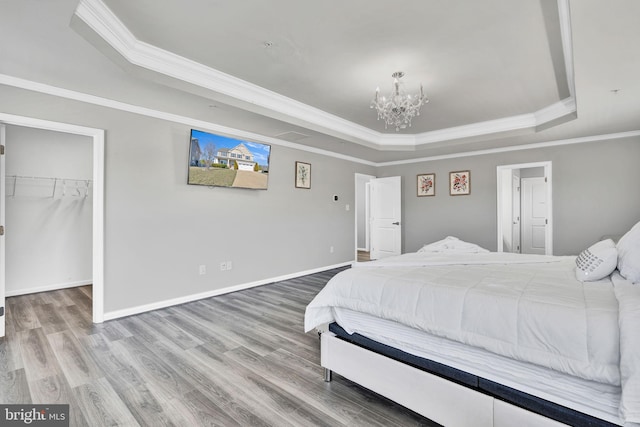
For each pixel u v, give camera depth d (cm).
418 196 621
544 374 132
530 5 197
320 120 424
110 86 281
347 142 488
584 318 126
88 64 243
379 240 668
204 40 239
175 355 241
